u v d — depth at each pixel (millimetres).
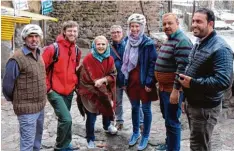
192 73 2793
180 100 3484
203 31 2674
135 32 3867
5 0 8641
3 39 6305
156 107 5652
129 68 3992
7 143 4281
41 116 3506
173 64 3416
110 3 14000
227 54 2596
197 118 2846
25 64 3129
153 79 3850
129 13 13836
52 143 4270
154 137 4422
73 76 3848
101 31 14398
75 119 5121
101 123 4957
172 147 3637
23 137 3273
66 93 3789
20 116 3244
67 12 14992
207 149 2926
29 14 7848
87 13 14484
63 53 3717
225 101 5016
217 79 2576
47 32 15531
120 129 4691
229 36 7312
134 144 4180
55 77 3738
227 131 4418
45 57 3627
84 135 4531
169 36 3410
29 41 3125
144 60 3871
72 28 3709
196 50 2795
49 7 11164
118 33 4270
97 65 3955
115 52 4328
